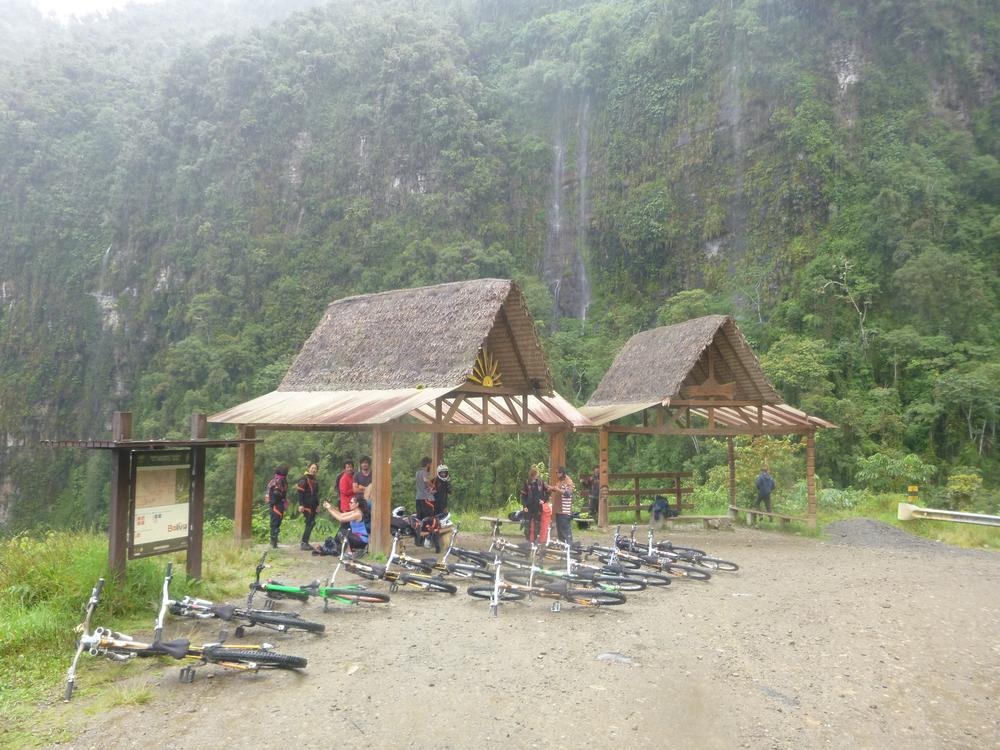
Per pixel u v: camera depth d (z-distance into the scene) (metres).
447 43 94.75
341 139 87.31
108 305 89.50
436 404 13.21
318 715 5.12
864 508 22.09
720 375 18.14
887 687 6.07
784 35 65.31
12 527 81.94
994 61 60.97
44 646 6.37
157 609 7.57
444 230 78.44
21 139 99.50
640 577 10.08
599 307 71.56
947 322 47.50
